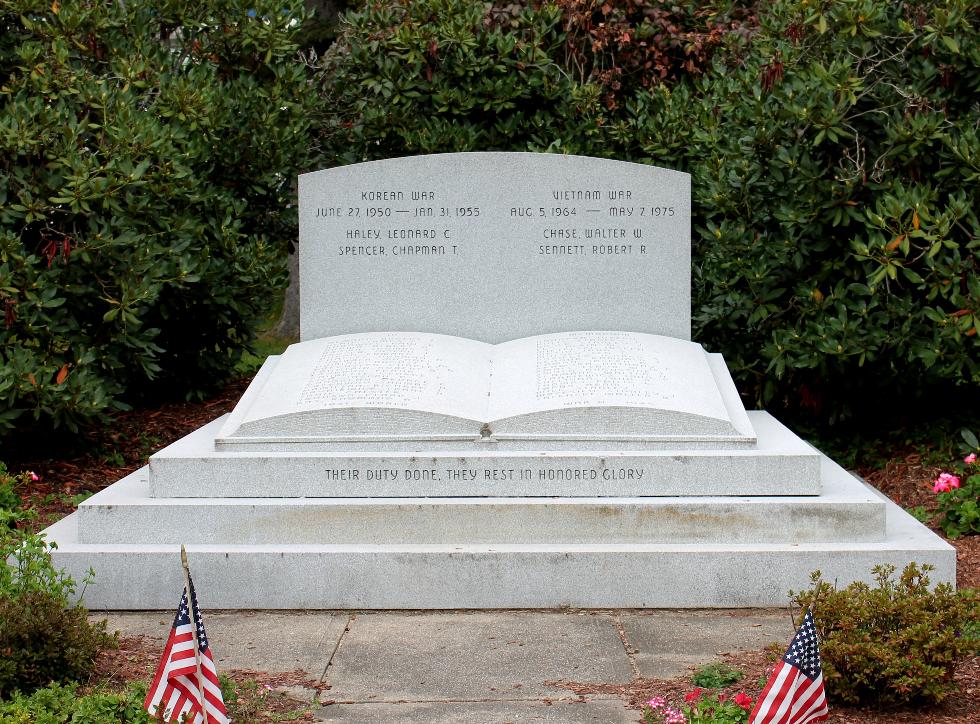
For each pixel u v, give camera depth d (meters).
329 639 5.75
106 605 6.26
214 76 11.32
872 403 9.59
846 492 6.56
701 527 6.32
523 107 12.09
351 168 7.76
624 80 13.60
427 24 11.80
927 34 8.70
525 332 7.84
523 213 7.77
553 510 6.33
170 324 11.01
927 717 4.68
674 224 7.74
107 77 10.47
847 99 8.39
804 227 8.78
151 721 4.36
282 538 6.38
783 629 5.81
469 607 6.22
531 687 5.08
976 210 8.55
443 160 7.74
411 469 6.51
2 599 5.03
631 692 5.00
